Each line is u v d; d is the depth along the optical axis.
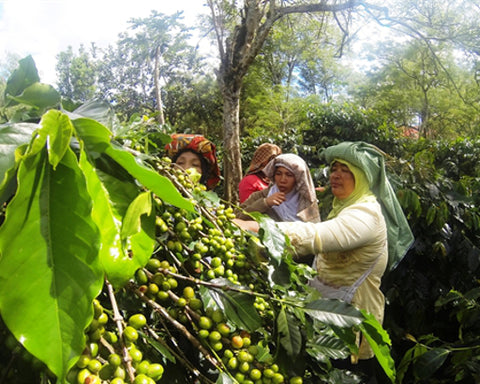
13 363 0.62
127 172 0.67
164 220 0.86
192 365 0.81
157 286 0.78
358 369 1.58
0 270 0.49
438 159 5.80
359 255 1.55
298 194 2.25
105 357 0.63
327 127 5.46
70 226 0.52
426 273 2.76
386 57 21.66
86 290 0.51
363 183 1.68
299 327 0.88
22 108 0.75
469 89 21.67
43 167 0.54
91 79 23.98
